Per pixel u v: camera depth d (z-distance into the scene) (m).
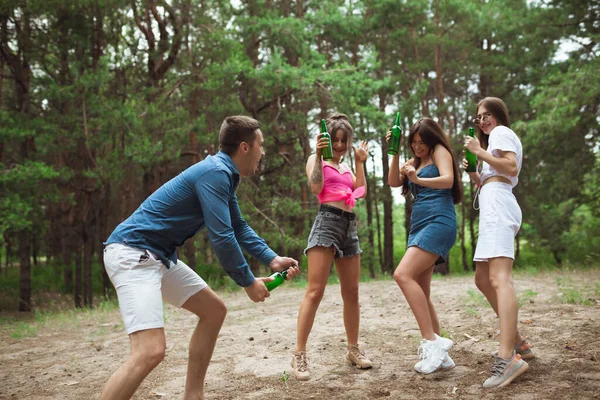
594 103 16.44
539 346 4.09
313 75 14.84
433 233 3.76
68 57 14.08
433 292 7.78
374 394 3.37
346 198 3.83
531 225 21.11
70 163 16.22
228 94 16.25
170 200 2.84
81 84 12.62
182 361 4.56
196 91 16.25
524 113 21.36
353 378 3.73
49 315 10.03
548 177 18.64
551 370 3.51
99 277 23.67
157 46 16.05
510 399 3.07
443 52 21.00
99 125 12.76
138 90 16.09
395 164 4.15
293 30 15.29
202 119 14.39
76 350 5.49
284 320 6.39
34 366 4.86
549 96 15.66
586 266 13.17
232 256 2.87
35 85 14.48
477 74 22.06
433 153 3.96
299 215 16.72
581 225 22.23
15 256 26.66
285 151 18.16
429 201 3.86
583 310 5.30
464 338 4.58
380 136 15.80
